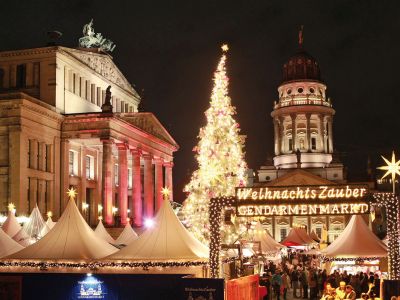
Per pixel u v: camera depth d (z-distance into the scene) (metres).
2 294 29.83
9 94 76.31
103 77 100.75
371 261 51.09
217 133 49.88
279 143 142.25
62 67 87.38
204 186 48.94
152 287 28.09
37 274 29.77
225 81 50.97
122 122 87.06
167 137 109.88
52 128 83.50
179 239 36.34
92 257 36.06
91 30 101.81
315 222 130.75
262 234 60.19
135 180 93.81
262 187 29.86
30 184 77.81
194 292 26.97
